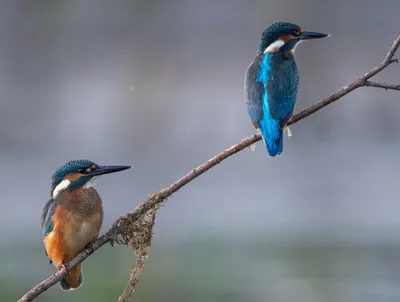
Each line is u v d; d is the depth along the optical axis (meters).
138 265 7.58
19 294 12.62
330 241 14.98
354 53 28.28
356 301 12.23
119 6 29.56
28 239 15.39
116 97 26.86
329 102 7.93
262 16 29.05
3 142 24.42
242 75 27.77
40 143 24.42
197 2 29.30
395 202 17.52
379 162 20.84
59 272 7.41
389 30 28.30
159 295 13.00
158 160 23.06
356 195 18.06
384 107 24.89
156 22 29.31
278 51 8.84
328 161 20.95
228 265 13.64
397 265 13.62
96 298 12.65
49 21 29.69
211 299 12.35
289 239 15.23
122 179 19.69
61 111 26.53
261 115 8.39
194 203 17.72
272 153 8.16
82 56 29.16
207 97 26.45
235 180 19.14
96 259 14.55
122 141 24.89
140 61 28.81
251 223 16.27
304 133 23.89
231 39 28.94
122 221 7.57
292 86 8.52
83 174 7.95
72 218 7.78
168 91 26.92
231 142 24.45
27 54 29.20
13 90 27.95
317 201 17.67
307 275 13.17
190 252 14.54
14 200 18.17
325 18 28.67
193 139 24.75
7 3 29.31
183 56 28.73
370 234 15.47
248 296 12.52
